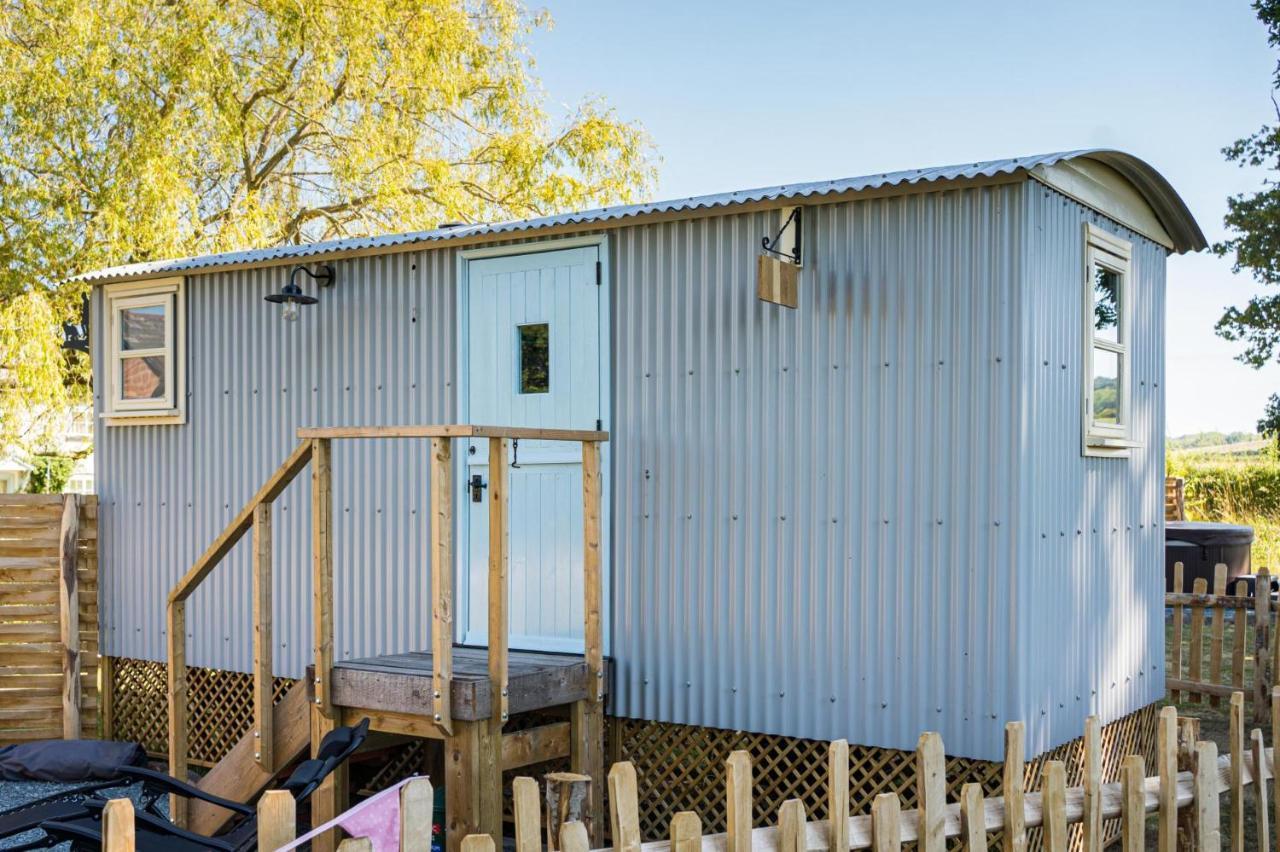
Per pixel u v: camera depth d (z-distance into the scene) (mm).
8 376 15039
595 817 6293
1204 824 4844
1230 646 12352
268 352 8305
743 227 6520
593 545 6309
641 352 6809
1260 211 24422
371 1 17906
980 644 5832
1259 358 24703
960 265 5957
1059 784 4496
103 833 3125
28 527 9125
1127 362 7289
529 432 5902
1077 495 6520
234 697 8555
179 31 16594
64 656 9086
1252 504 22234
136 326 9031
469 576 7340
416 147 19281
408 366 7672
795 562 6309
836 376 6234
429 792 3371
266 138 18547
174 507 8805
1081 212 6613
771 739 6438
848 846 4098
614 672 6805
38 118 14969
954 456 5934
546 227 6953
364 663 6312
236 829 5488
